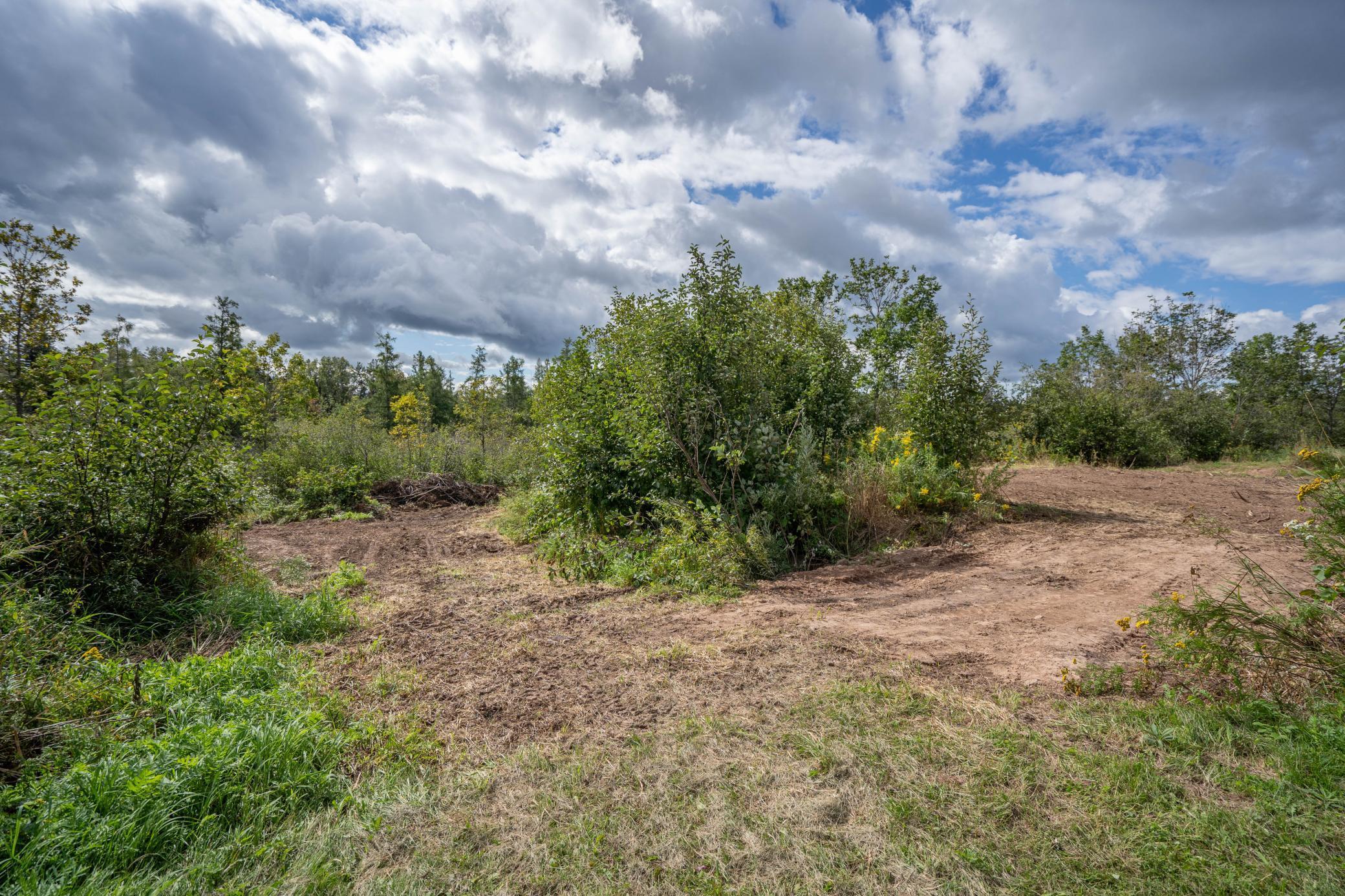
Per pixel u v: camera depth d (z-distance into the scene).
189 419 5.79
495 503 16.09
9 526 4.94
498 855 2.48
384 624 5.68
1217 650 3.44
